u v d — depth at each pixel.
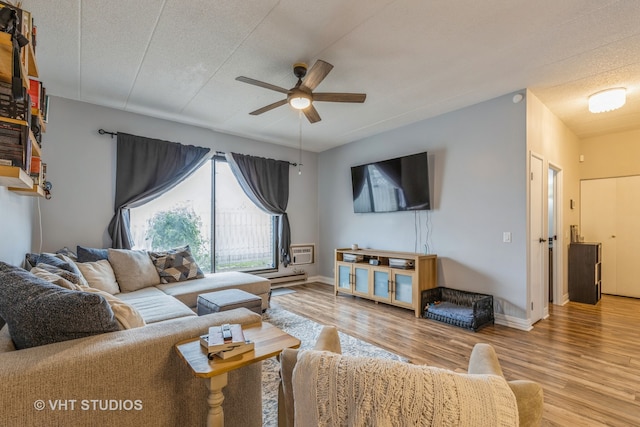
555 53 2.56
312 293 4.91
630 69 2.83
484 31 2.27
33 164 1.82
